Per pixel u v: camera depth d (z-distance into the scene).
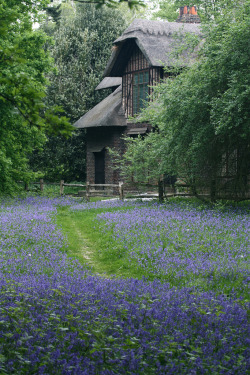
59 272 9.06
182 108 16.84
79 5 41.09
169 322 5.54
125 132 29.95
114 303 6.39
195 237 12.13
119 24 40.41
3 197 25.59
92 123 30.75
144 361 4.34
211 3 20.23
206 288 7.90
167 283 8.15
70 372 4.07
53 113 4.92
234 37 15.85
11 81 4.90
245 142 17.08
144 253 10.85
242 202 18.88
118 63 29.69
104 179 31.84
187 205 18.38
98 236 14.12
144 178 22.53
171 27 28.69
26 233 13.53
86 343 4.85
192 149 16.98
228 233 12.52
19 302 5.88
